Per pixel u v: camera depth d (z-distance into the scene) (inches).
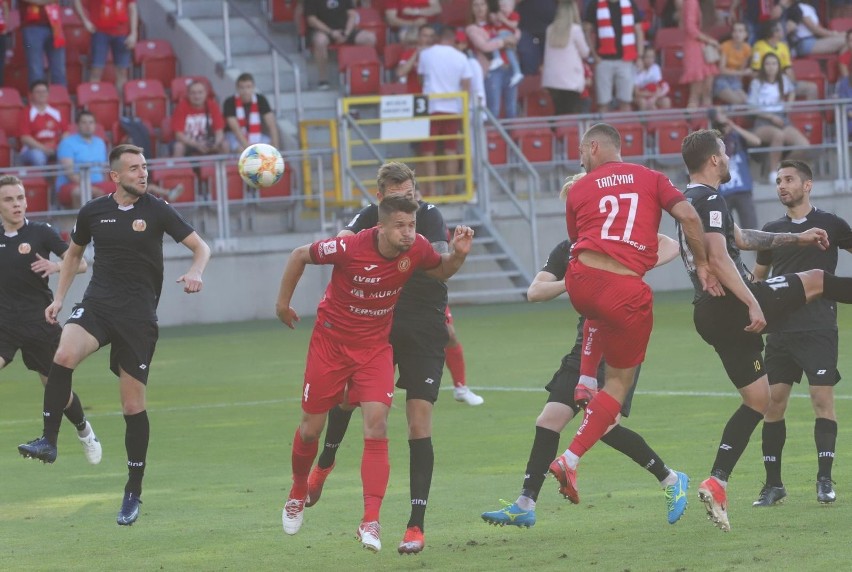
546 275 985.5
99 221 1040.8
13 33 3021.7
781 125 3046.3
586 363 892.0
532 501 885.2
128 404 1017.5
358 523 968.3
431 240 945.5
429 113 2876.5
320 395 882.1
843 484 1018.7
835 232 1010.1
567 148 3031.5
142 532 957.2
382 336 885.2
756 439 1247.5
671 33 3309.5
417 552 843.4
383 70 3208.7
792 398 1496.1
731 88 3125.0
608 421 880.9
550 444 907.4
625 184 882.1
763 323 878.4
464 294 2866.6
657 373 1736.0
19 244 1269.7
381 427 863.1
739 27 3125.0
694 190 915.4
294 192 2918.3
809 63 3272.6
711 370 1743.4
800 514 920.9
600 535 888.9
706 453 1179.9
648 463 925.8
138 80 2994.6
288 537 928.3
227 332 2573.8
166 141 2942.9
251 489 1114.1
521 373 1813.5
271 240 2834.6
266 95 3152.1
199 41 3169.3
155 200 1059.3
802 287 943.0
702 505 972.6
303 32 3223.4
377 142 2869.1
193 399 1695.4
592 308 877.2
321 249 865.5
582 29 3107.8
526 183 3043.8
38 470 1243.8
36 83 2748.5
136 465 1007.0
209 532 951.0
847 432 1251.8
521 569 801.6
